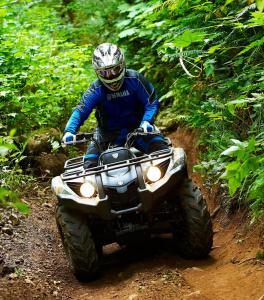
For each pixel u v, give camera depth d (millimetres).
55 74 7812
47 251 5160
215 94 5777
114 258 5105
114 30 10625
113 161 4566
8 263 4477
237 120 5512
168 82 8516
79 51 8594
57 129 7617
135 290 3840
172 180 4355
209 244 4477
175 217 4617
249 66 5238
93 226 4641
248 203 4910
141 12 8898
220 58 5844
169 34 6133
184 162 4484
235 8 5242
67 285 4449
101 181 4395
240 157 2947
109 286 4293
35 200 6418
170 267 4426
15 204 2457
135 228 4441
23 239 5199
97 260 4434
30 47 7594
